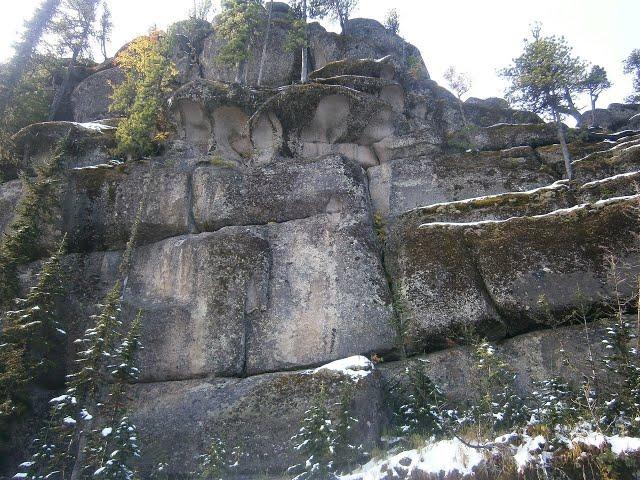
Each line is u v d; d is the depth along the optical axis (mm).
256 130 20609
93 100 29891
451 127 24656
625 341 11500
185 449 13648
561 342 14102
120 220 18125
